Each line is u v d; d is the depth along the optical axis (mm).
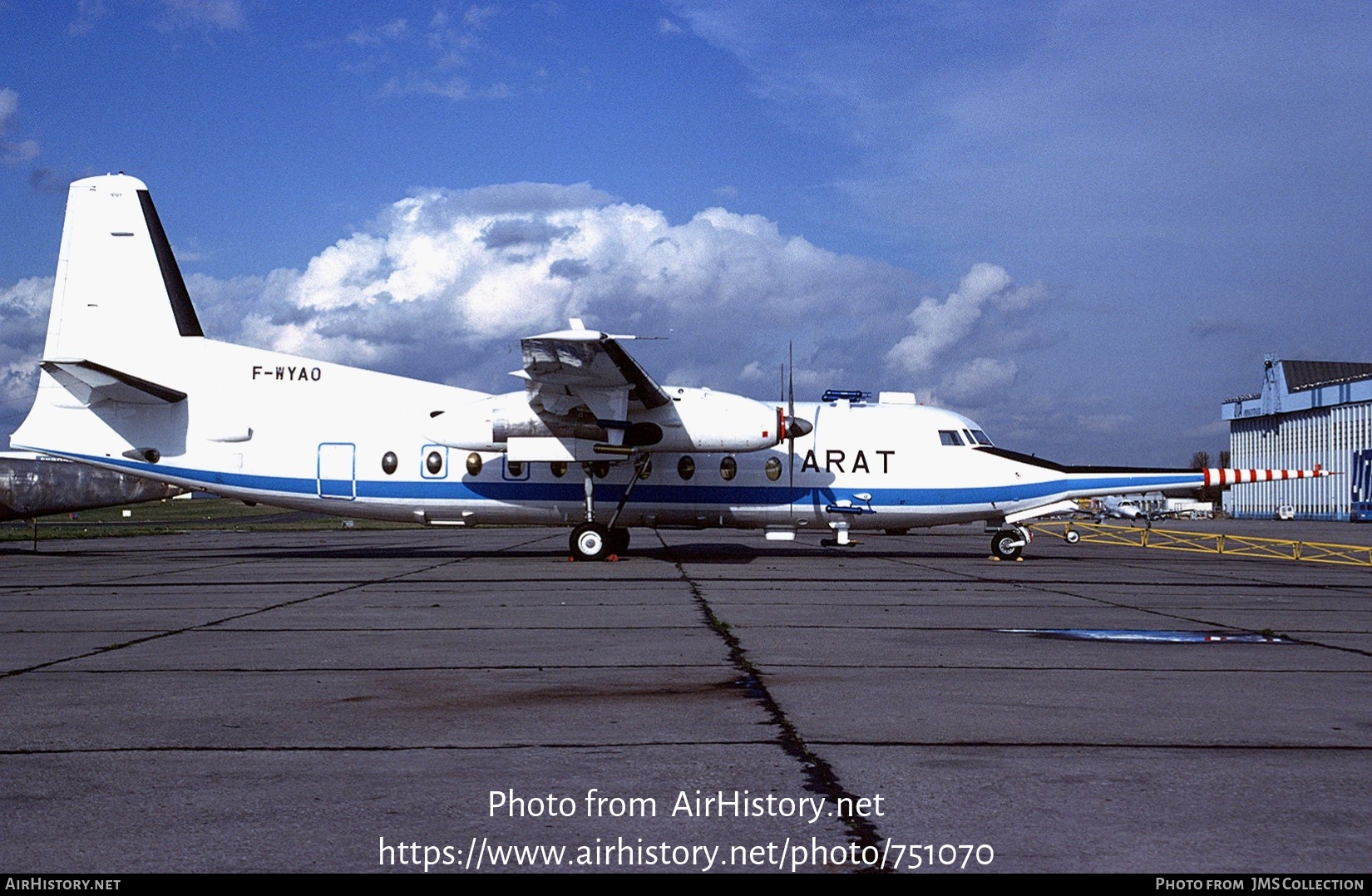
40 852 4387
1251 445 87562
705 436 20266
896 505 21938
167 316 21625
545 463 21391
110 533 40844
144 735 6406
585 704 7293
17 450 21578
